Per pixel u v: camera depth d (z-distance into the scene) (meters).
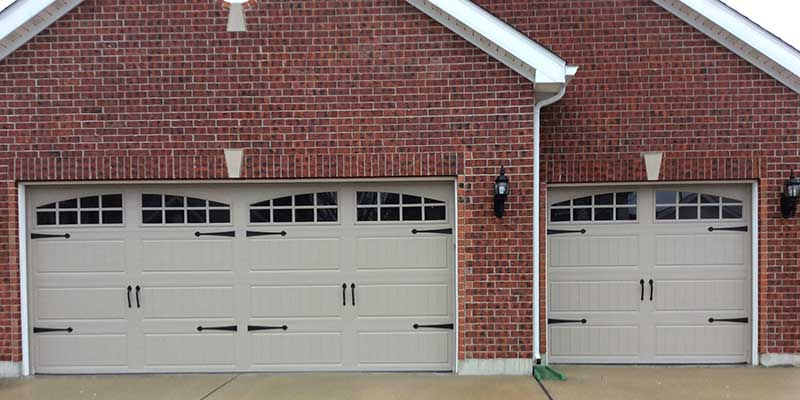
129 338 6.38
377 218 6.38
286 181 6.25
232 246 6.39
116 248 6.36
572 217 6.73
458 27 6.03
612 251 6.71
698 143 6.43
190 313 6.41
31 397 5.63
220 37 6.07
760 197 6.43
